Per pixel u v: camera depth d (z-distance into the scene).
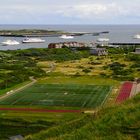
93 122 37.84
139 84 148.00
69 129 42.62
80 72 179.25
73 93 129.88
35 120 90.81
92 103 112.50
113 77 164.38
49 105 110.44
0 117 94.06
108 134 32.94
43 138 41.53
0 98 121.44
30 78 164.00
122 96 122.06
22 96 124.81
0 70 177.38
